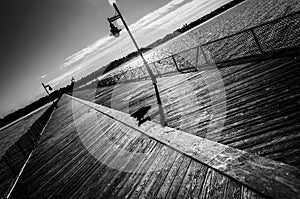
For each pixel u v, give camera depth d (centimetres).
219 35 4831
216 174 314
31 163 1032
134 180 411
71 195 496
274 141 336
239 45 2003
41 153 1123
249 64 769
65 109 2539
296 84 476
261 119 417
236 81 679
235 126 439
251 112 462
